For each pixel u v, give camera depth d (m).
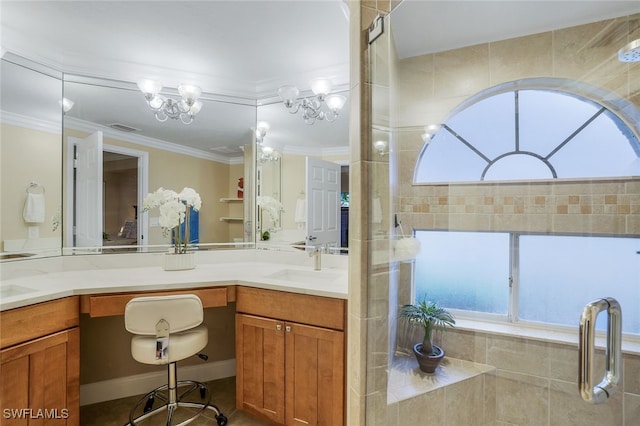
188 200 2.28
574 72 1.58
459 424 1.62
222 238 2.52
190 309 1.61
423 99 1.58
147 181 2.32
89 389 2.01
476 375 1.65
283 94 2.15
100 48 1.95
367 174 1.33
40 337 1.48
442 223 1.63
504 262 1.68
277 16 1.63
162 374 2.21
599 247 1.59
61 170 2.07
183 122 2.42
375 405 1.37
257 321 1.77
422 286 1.60
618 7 1.49
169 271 2.11
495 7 1.49
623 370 1.53
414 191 1.57
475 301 1.67
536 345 1.66
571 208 1.63
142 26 1.73
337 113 2.23
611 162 1.56
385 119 1.39
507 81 1.64
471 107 1.63
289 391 1.68
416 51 1.53
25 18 1.66
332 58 2.07
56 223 2.05
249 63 2.13
